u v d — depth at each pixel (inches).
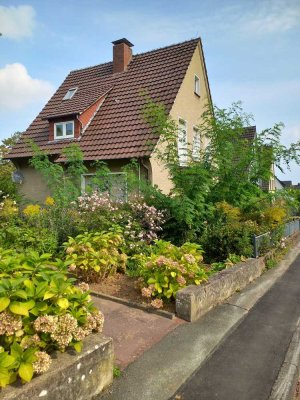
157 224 326.6
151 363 137.3
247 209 383.6
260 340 164.6
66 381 101.3
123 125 528.7
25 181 604.4
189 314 179.5
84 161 496.1
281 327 181.6
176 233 334.3
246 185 388.5
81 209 328.5
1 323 97.2
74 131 558.3
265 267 317.4
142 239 293.7
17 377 95.1
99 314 125.6
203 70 676.1
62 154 505.7
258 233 327.6
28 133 637.3
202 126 435.2
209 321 183.3
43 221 311.3
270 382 129.7
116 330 163.3
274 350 154.8
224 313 196.7
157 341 156.3
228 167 377.7
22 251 250.4
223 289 219.0
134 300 198.4
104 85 653.9
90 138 537.3
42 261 129.0
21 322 100.0
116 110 571.2
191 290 185.8
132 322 173.3
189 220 306.8
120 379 125.0
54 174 406.3
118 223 305.1
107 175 402.0
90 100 586.9
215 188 380.8
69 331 105.7
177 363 138.4
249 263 271.0
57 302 109.6
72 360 104.4
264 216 372.8
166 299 198.1
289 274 306.2
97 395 114.1
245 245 297.0
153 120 399.5
